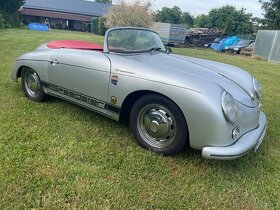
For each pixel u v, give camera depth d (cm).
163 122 288
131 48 362
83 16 5469
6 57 787
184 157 301
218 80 312
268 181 279
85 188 234
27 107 393
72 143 305
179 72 285
